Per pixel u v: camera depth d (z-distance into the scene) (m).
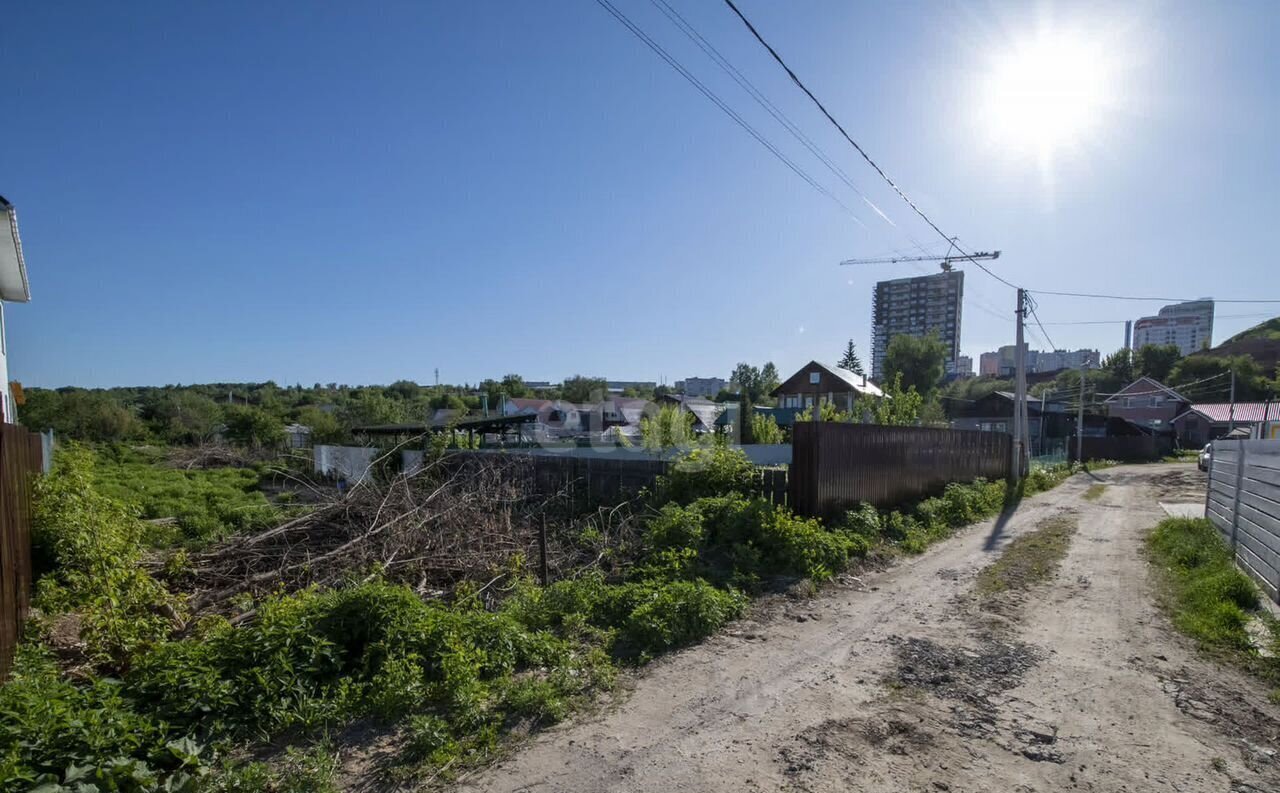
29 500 6.07
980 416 43.53
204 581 7.18
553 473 11.55
